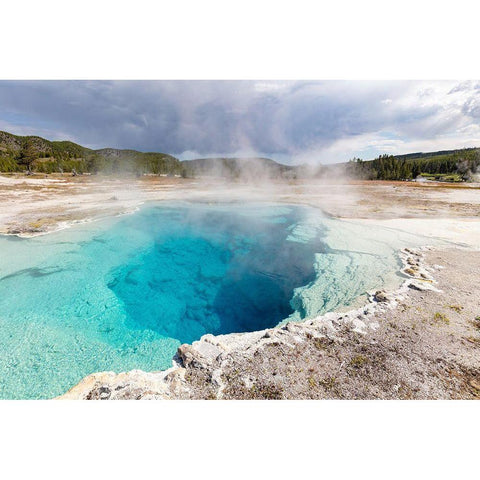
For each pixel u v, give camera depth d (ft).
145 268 45.73
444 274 33.37
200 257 51.80
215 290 40.37
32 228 57.00
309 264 44.14
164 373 19.49
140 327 30.14
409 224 58.80
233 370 19.10
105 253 48.80
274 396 17.21
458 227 55.47
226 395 17.28
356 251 44.86
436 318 24.66
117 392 17.57
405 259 39.04
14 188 114.52
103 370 22.25
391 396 17.29
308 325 24.06
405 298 28.12
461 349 20.98
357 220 64.44
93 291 36.32
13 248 47.62
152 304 35.53
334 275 37.60
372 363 19.71
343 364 19.65
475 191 119.85
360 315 25.44
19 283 36.83
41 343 25.64
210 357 20.48
